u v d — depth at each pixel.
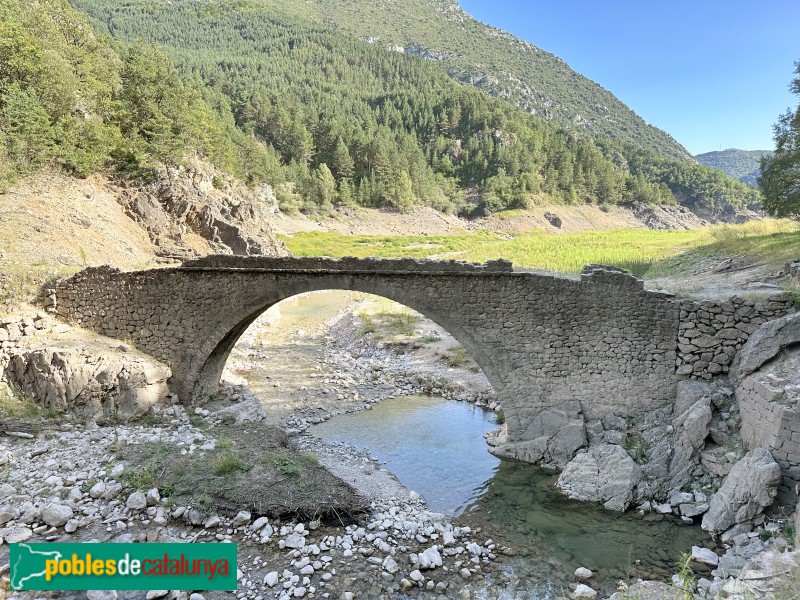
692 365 16.80
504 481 16.86
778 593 8.55
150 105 48.03
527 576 11.94
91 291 22.36
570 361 17.88
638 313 17.16
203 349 21.39
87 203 37.25
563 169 169.75
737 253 32.19
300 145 141.38
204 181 55.25
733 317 16.36
